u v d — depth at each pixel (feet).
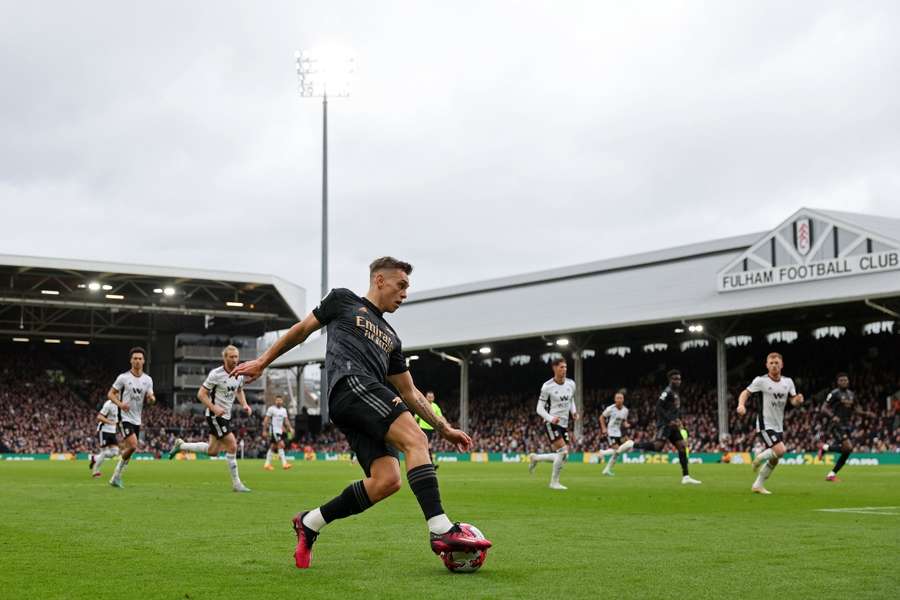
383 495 19.11
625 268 188.24
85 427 211.41
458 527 18.74
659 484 62.75
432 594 16.40
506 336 170.19
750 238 172.76
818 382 162.50
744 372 179.73
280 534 26.55
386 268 20.29
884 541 24.95
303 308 214.48
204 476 75.31
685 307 148.77
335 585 17.42
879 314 157.28
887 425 138.72
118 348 238.07
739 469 101.09
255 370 19.94
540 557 21.53
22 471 86.12
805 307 137.18
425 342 186.50
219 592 16.69
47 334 211.20
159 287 205.05
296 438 219.82
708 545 24.02
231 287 208.03
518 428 192.54
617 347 200.75
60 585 17.49
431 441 197.36
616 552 22.50
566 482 66.03
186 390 227.40
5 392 212.23
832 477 68.28
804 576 18.62
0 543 24.30
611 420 85.71
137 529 28.07
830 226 134.62
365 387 18.97
